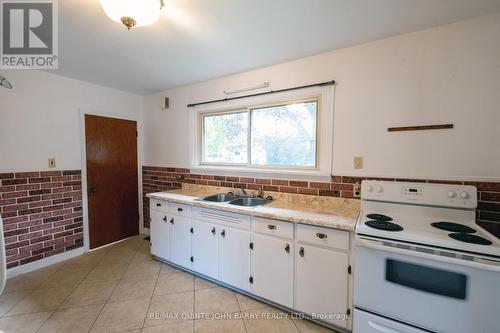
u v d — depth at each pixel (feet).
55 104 8.49
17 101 7.60
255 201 7.98
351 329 5.12
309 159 7.40
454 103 5.26
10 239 7.52
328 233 5.26
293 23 5.21
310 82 6.98
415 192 5.33
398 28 5.44
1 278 3.01
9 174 7.46
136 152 11.32
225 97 8.79
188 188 10.05
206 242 7.30
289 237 5.77
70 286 7.09
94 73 8.38
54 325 5.48
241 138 8.82
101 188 9.96
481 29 4.98
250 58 7.11
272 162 8.10
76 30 5.44
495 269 3.46
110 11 4.05
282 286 5.93
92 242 9.70
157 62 7.39
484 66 4.98
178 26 5.31
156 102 10.98
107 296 6.63
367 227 4.60
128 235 11.09
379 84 6.03
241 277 6.61
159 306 6.21
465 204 4.89
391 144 5.95
